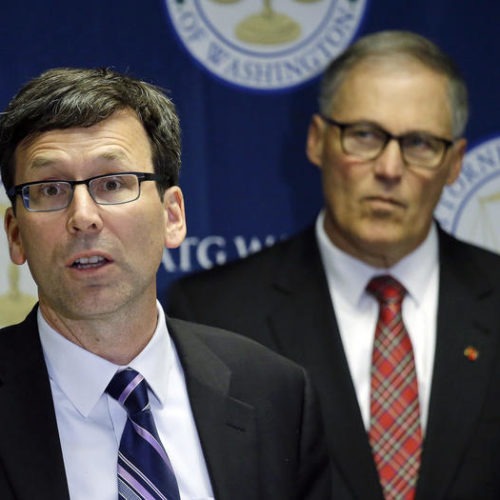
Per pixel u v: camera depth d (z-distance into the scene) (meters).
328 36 5.06
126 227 3.01
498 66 5.14
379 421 4.33
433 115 4.45
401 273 4.55
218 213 4.99
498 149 5.13
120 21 4.85
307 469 3.51
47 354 3.18
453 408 4.30
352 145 4.47
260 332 4.50
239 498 3.16
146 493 3.03
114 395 3.15
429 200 4.49
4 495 2.96
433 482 4.19
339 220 4.50
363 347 4.49
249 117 5.01
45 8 4.76
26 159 3.04
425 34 5.11
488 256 4.75
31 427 3.04
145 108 3.15
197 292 4.68
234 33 4.98
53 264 2.99
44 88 3.05
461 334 4.45
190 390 3.30
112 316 3.07
